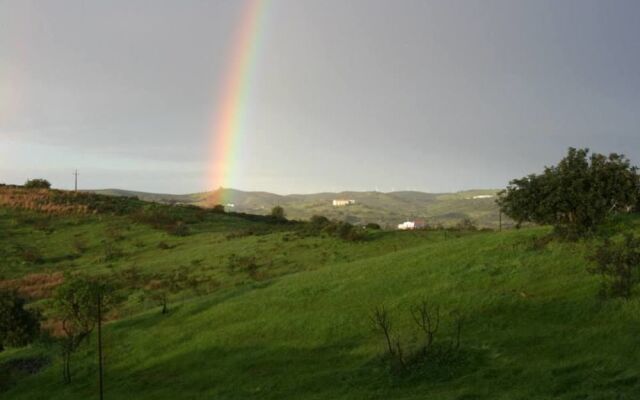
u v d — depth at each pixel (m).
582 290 28.27
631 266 26.42
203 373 28.92
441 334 26.72
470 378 21.05
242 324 35.34
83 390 30.30
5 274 68.00
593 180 34.75
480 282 32.84
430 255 40.66
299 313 35.06
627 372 18.48
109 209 102.94
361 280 38.97
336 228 72.94
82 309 32.31
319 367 26.28
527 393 18.56
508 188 38.09
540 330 24.72
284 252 65.31
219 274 58.66
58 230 90.12
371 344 27.83
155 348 34.97
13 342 36.22
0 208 98.88
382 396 21.17
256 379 26.23
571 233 35.22
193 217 102.88
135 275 61.91
